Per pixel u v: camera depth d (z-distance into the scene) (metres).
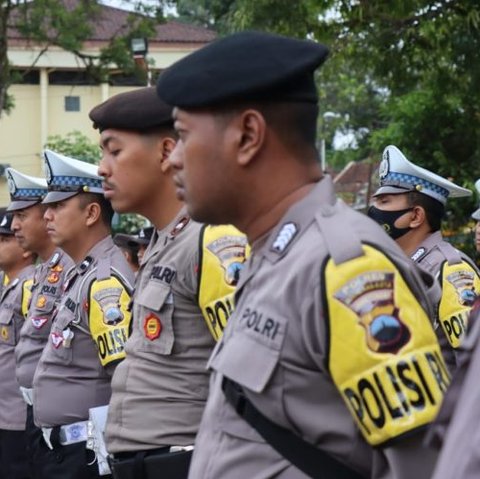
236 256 3.87
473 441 2.15
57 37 30.88
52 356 5.57
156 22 30.83
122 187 4.36
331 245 2.80
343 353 2.72
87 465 5.47
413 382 2.69
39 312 6.66
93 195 5.75
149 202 4.37
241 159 2.96
